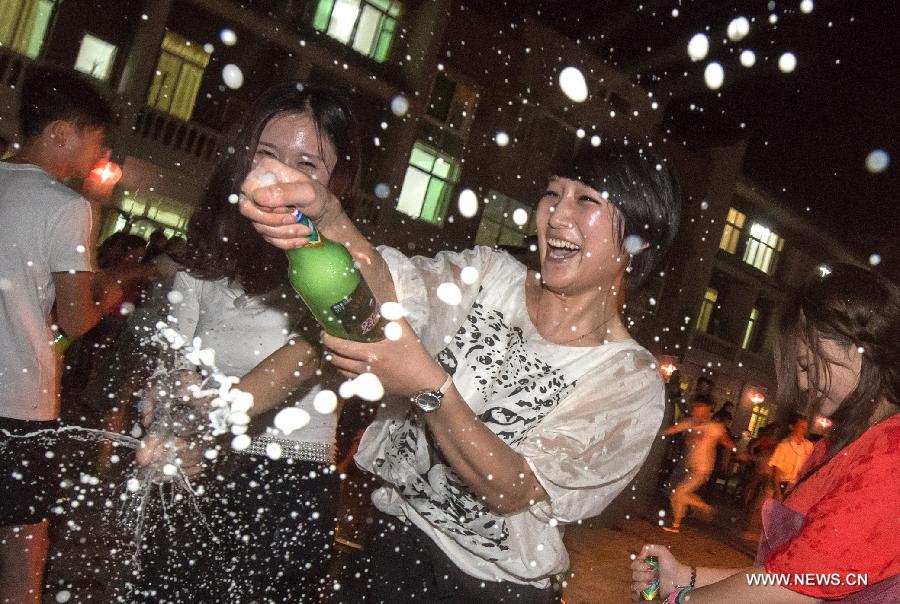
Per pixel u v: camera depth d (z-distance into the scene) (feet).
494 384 5.76
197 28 51.83
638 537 26.11
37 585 8.14
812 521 5.37
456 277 5.90
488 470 4.80
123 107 49.55
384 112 59.77
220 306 7.61
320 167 7.16
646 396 5.74
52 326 8.20
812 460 6.33
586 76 67.97
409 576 5.94
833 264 6.24
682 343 83.30
